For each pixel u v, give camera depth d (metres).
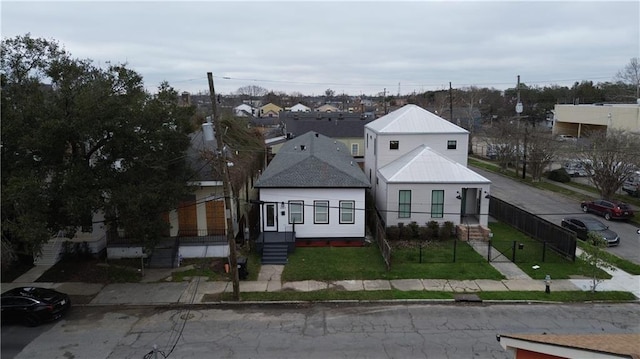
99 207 20.17
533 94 112.75
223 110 72.50
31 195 18.08
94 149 21.38
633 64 110.69
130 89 21.39
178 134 22.22
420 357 15.77
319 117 69.31
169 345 16.73
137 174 21.50
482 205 28.83
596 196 41.81
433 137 33.69
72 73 20.25
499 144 59.25
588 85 109.00
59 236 24.55
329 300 20.34
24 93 19.73
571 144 49.12
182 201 24.16
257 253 25.83
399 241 28.14
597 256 20.78
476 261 24.75
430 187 28.67
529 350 10.85
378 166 34.12
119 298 20.67
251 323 18.48
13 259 22.30
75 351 16.31
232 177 26.84
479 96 111.94
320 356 15.88
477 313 19.20
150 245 21.17
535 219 28.36
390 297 20.52
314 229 27.33
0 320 17.36
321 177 27.30
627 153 34.84
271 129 75.19
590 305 19.97
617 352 8.98
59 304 18.66
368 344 16.69
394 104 153.25
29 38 19.86
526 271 23.45
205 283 22.20
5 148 18.95
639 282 22.17
